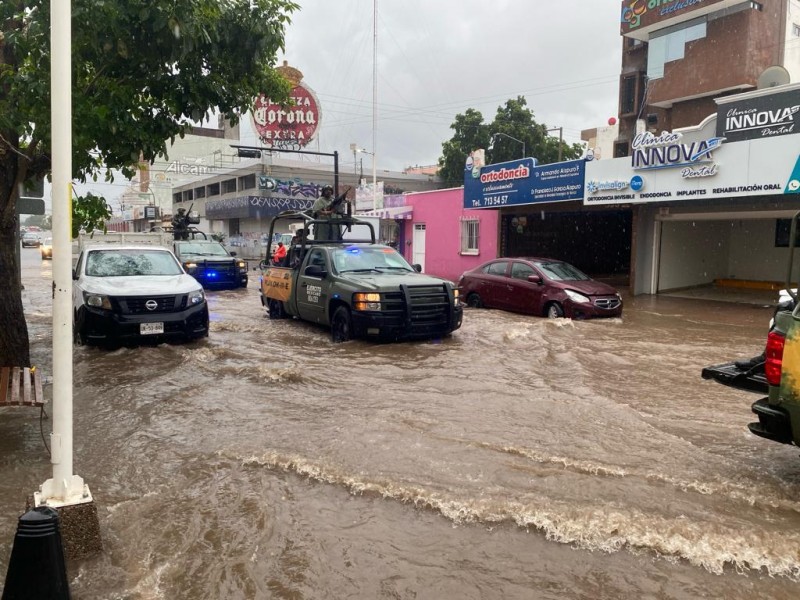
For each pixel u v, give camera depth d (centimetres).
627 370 818
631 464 472
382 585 318
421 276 1054
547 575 325
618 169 1664
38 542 275
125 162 670
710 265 2039
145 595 312
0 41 596
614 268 2567
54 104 326
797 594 305
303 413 612
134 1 554
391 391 692
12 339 665
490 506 396
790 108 1306
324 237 1295
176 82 668
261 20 664
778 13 2225
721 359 888
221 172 4419
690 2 2280
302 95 3500
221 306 1630
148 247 1129
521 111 3731
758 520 382
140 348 948
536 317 1334
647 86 2495
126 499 428
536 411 609
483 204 2119
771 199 1480
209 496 425
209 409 633
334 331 1046
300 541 363
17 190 666
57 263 336
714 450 507
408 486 428
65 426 347
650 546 348
